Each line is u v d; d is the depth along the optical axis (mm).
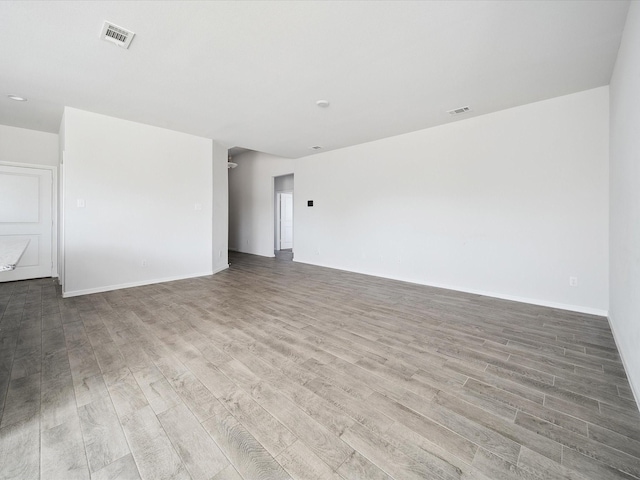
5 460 1272
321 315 3236
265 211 8078
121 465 1255
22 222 4703
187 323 2949
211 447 1359
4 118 4188
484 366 2133
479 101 3613
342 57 2637
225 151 6078
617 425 1523
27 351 2301
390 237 5285
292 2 1958
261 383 1894
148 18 2111
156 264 4734
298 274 5617
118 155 4246
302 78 3025
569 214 3445
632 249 1982
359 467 1260
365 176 5645
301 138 5312
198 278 5145
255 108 3826
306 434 1450
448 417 1586
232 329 2801
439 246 4609
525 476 1220
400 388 1852
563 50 2516
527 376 2000
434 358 2250
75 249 3916
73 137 3838
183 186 5027
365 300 3848
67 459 1283
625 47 2195
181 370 2039
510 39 2365
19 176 4641
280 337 2621
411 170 4926
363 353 2322
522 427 1511
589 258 3330
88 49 2492
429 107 3793
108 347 2381
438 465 1273
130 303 3609
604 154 3203
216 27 2213
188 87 3227
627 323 2105
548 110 3543
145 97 3484
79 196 3920
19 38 2332
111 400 1699
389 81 3086
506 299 3922
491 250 4059
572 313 3338
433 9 2023
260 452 1335
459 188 4348
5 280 4613
